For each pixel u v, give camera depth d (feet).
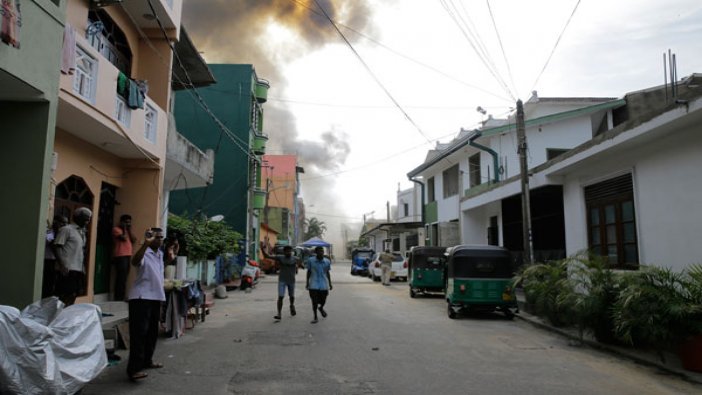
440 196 88.22
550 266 36.96
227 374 21.49
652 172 33.22
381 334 32.12
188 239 54.54
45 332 14.66
